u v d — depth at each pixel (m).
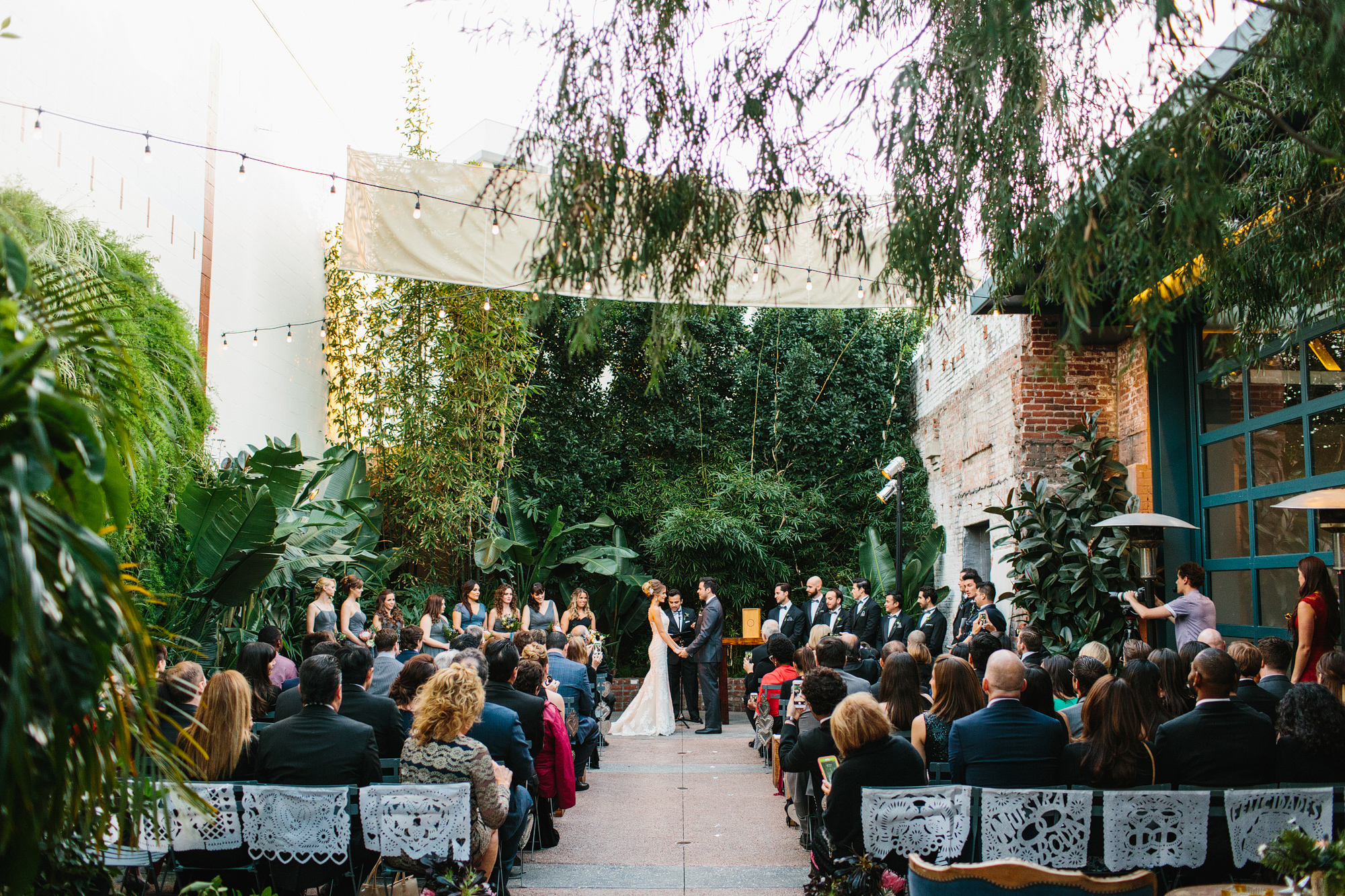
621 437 15.09
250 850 3.56
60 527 1.66
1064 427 9.71
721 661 11.27
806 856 5.24
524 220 8.32
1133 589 8.45
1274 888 2.95
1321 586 5.59
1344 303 4.09
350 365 12.88
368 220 8.27
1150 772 3.60
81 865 2.32
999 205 3.12
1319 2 2.62
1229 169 4.20
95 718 1.89
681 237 3.15
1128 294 2.96
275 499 8.80
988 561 12.41
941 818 3.40
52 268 2.32
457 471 12.20
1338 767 3.60
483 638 7.79
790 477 15.14
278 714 4.68
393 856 3.50
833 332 15.24
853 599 14.05
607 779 7.71
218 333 9.70
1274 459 7.39
